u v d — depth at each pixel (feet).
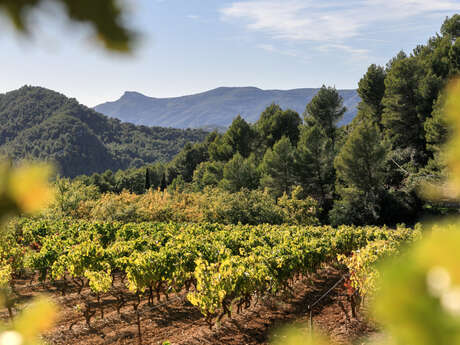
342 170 108.58
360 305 37.88
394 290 1.21
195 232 65.92
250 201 99.60
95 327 34.04
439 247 1.21
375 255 34.91
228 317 36.47
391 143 110.93
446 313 1.14
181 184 212.02
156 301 41.63
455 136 1.61
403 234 60.03
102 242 65.72
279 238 56.75
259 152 183.93
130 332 33.37
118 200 102.32
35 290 46.14
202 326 34.81
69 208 90.94
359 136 105.70
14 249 47.37
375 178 106.22
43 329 2.31
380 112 152.05
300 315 36.88
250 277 35.81
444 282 1.15
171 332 33.55
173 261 40.37
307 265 45.93
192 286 47.85
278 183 130.93
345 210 106.93
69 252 43.93
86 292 45.19
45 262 46.32
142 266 38.19
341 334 30.50
